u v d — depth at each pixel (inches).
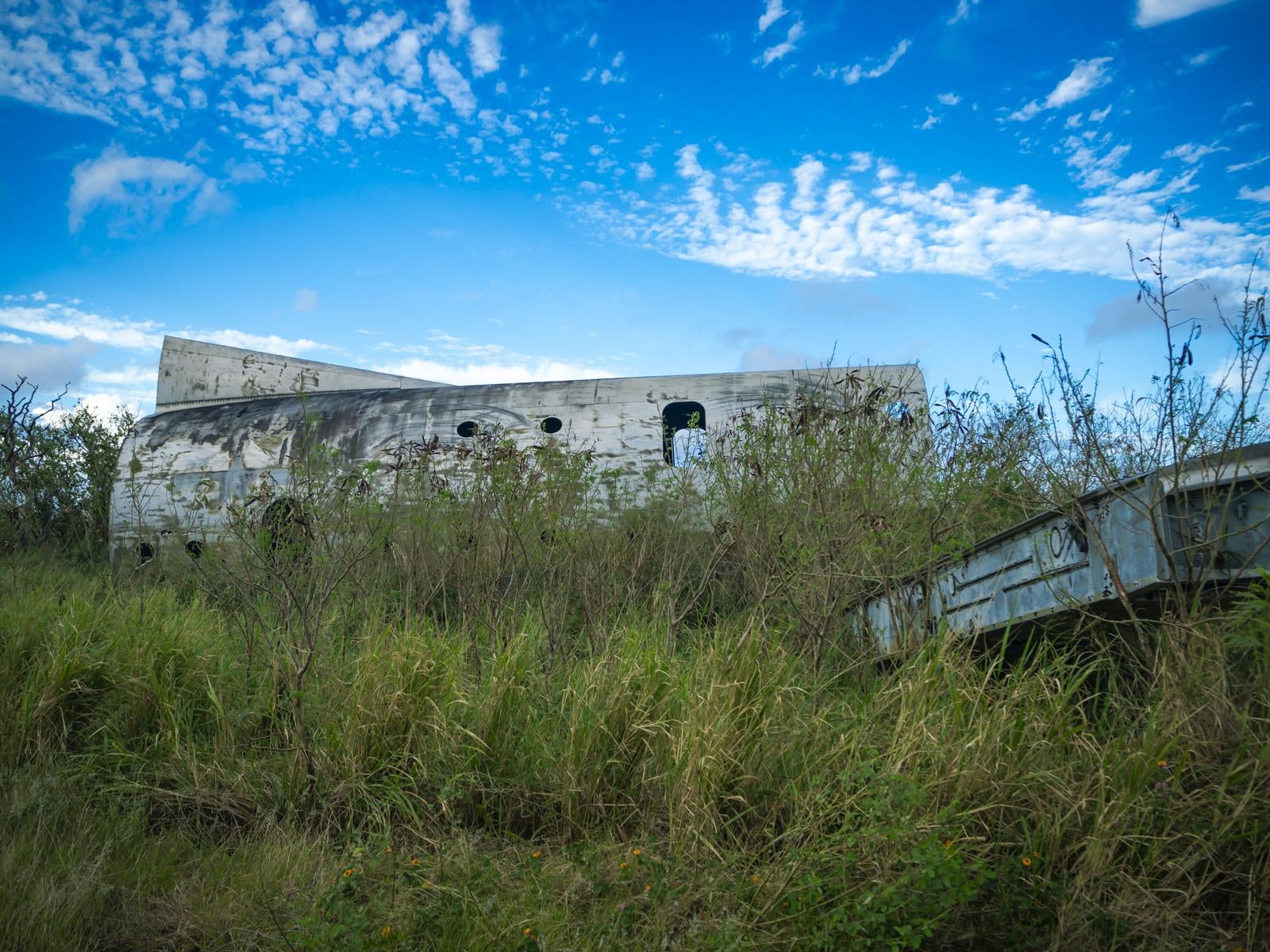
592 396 438.0
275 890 144.9
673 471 343.0
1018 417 223.1
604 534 314.5
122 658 225.1
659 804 168.6
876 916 116.2
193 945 132.6
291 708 201.2
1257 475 152.8
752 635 191.5
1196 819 133.7
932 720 162.4
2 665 219.5
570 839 165.9
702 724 167.8
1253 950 118.7
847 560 224.7
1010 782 144.3
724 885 136.4
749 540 257.4
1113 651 182.5
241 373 515.5
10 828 162.1
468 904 137.2
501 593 297.7
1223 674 145.9
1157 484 149.5
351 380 522.3
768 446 246.2
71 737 202.4
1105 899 127.7
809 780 159.2
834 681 209.8
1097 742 156.9
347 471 296.0
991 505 259.1
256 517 266.8
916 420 248.8
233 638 255.4
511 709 195.3
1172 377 162.1
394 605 289.9
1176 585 149.6
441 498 308.7
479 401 445.7
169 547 374.3
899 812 135.0
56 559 403.9
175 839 165.0
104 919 137.9
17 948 126.3
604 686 195.8
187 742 199.3
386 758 185.9
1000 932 124.6
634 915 134.1
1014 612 185.9
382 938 124.8
